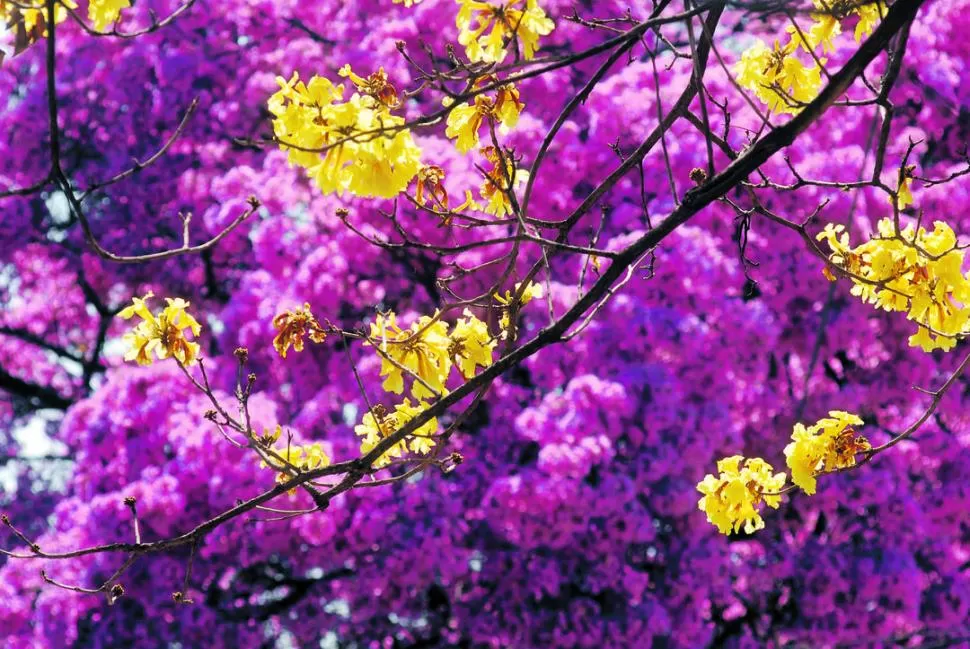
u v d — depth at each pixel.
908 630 12.27
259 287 11.34
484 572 11.01
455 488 10.75
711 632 11.29
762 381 11.49
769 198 10.95
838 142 11.50
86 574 10.80
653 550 11.15
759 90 3.54
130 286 14.80
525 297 3.37
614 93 11.23
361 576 10.70
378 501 10.60
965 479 11.63
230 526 10.57
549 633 10.74
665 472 10.49
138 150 14.16
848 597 11.39
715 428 10.58
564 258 11.20
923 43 11.34
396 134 2.63
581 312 3.00
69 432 11.48
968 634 12.43
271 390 11.52
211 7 13.59
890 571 11.20
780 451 11.62
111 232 14.49
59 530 11.51
